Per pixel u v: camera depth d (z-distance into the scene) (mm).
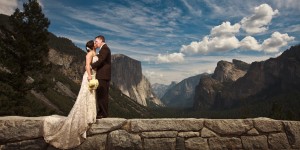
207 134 5598
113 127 5355
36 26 26219
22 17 25891
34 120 5188
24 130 5137
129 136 5367
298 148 5727
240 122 5727
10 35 25438
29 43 25141
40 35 26188
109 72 5895
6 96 23609
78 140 5133
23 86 24859
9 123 5121
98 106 5719
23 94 25594
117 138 5324
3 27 25359
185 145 5492
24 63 24953
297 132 5785
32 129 5156
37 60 26281
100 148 5273
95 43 5895
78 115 5152
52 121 5195
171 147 5441
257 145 5680
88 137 5266
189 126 5570
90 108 5270
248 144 5668
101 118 5594
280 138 5762
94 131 5289
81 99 5246
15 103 23469
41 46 26328
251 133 5711
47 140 5086
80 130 5117
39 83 26031
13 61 24812
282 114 71312
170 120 5551
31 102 25781
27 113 23625
